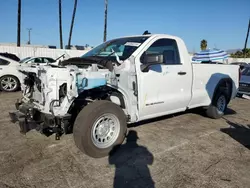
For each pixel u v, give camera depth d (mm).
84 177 3188
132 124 5508
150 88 4324
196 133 5059
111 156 3824
